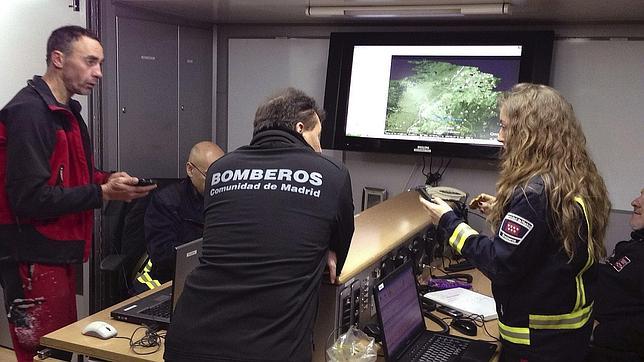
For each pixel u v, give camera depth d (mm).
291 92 1831
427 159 3664
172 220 2889
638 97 3168
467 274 2803
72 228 2459
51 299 2430
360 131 3668
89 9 3051
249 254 1595
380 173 3797
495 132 3340
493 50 3326
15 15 3086
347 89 3662
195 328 1586
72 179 2480
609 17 3061
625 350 2477
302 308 1582
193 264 1931
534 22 3320
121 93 3316
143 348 1886
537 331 1792
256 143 1756
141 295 2322
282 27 3928
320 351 1814
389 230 2363
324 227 1622
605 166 3273
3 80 3156
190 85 3896
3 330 3375
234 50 4074
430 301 2428
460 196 3188
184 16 3699
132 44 3357
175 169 3811
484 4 2883
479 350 1974
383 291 1885
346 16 3379
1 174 2328
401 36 3518
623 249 2604
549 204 1709
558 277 1740
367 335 1933
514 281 1753
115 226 3104
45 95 2332
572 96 3314
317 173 1660
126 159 3396
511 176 1796
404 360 1880
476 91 3371
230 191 1679
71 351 1934
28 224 2354
